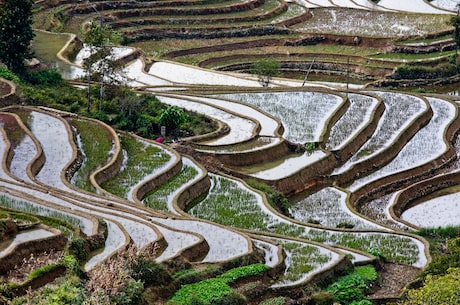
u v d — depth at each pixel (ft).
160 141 253.03
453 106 314.96
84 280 137.39
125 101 268.00
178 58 412.36
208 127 265.95
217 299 141.69
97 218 165.48
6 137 229.45
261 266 157.58
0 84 276.21
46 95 278.87
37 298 124.06
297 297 152.87
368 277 164.04
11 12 297.12
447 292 130.00
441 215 230.27
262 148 247.91
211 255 163.12
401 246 187.11
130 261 141.38
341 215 216.33
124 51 379.96
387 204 234.38
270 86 346.74
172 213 198.18
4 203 173.27
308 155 250.57
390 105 308.60
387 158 261.44
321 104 297.74
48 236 149.48
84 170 219.00
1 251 142.41
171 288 143.84
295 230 195.83
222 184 226.17
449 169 260.42
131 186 212.84
